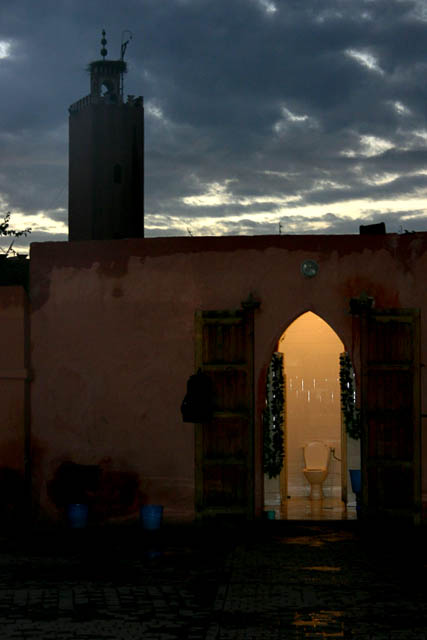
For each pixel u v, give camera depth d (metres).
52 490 14.55
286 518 14.71
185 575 10.75
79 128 58.91
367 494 13.66
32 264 14.77
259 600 9.48
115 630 8.52
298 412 17.31
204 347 14.08
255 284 14.07
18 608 9.28
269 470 15.69
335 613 9.00
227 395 14.03
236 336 14.03
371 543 12.55
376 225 15.91
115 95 59.09
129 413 14.34
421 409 13.65
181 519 14.06
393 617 8.84
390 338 13.77
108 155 57.91
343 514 15.08
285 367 17.41
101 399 14.44
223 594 9.71
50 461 14.59
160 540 13.08
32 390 14.70
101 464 14.40
